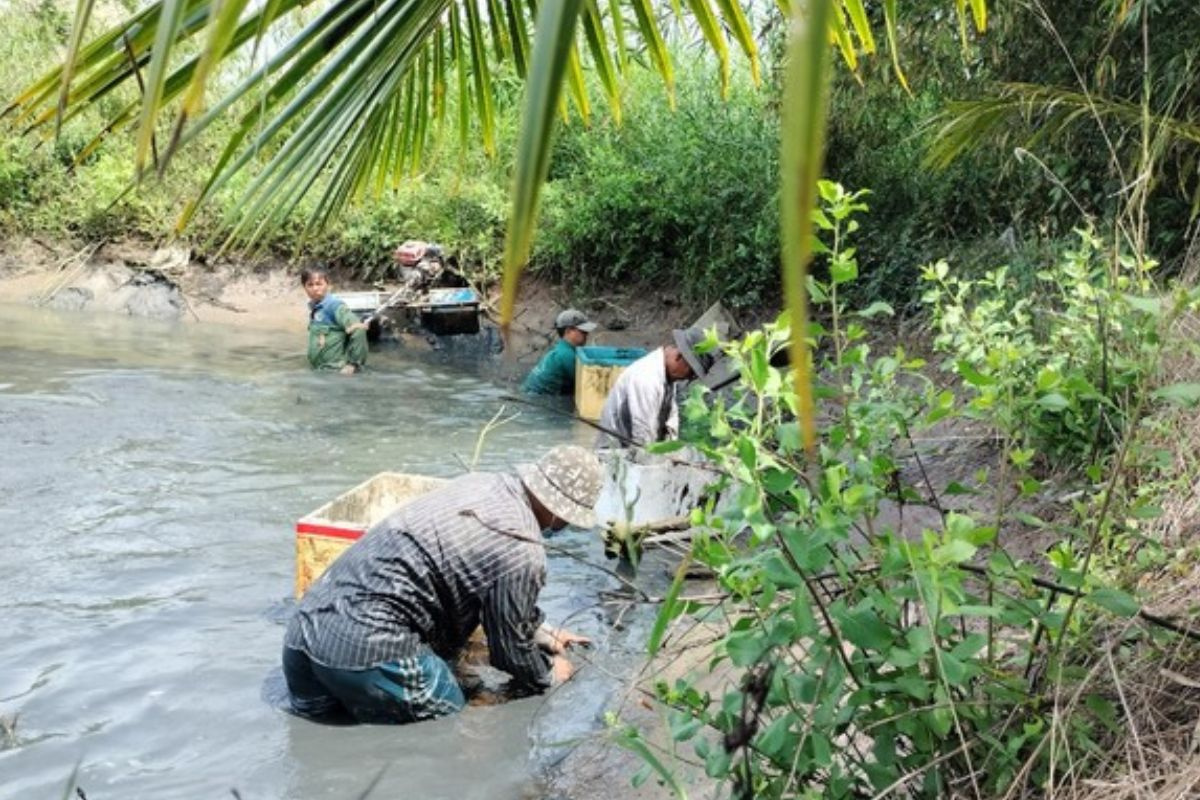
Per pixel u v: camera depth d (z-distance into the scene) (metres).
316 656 3.64
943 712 1.99
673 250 11.27
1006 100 5.13
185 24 1.59
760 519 1.99
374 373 9.83
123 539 5.35
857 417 2.36
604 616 4.53
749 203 10.21
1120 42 5.67
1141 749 1.96
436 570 3.71
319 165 2.07
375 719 3.70
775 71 8.49
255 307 12.66
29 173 13.52
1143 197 3.02
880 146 8.75
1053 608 2.24
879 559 2.15
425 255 11.62
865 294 8.78
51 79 1.74
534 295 11.85
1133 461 2.54
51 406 8.03
